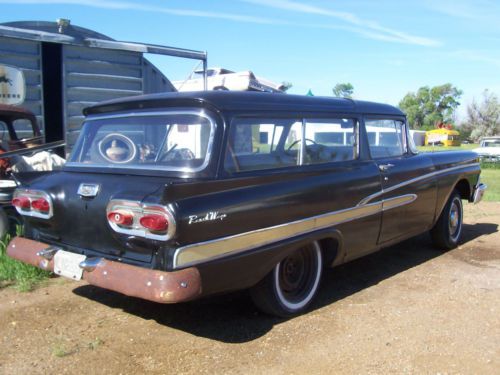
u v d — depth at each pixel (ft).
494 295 15.85
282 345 12.14
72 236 12.69
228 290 11.82
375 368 11.10
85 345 12.01
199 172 11.62
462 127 219.20
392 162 17.22
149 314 13.92
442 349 12.05
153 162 12.42
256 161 12.72
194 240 10.89
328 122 15.01
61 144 18.81
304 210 13.42
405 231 17.99
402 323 13.56
